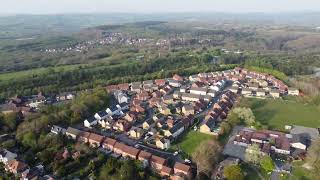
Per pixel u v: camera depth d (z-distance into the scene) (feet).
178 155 631.15
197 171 563.07
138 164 588.50
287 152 633.20
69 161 599.98
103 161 602.44
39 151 643.04
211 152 597.52
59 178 553.23
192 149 654.94
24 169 575.79
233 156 620.08
